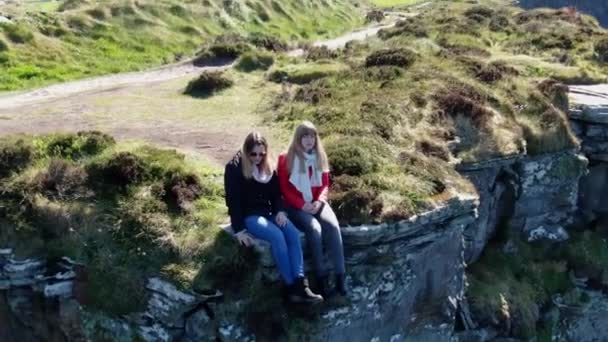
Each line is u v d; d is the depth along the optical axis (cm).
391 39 3238
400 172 1488
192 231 1297
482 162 1880
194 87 2336
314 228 1221
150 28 3741
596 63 3042
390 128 1702
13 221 1341
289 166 1219
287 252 1201
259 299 1256
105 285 1298
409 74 2169
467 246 1970
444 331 1641
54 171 1396
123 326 1295
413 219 1363
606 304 2191
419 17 4066
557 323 2086
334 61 2691
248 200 1220
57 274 1338
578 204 2425
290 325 1273
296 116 1917
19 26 3053
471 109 1948
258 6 4781
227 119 1977
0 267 1348
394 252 1385
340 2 6006
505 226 2150
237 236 1222
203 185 1407
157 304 1268
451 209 1445
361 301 1346
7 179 1402
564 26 3644
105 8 3722
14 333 1430
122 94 2314
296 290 1201
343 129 1656
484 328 1809
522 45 3291
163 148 1596
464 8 4616
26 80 2695
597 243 2295
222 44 3131
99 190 1382
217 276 1238
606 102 2416
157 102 2183
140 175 1398
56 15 3484
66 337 1370
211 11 4256
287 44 3503
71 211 1347
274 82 2461
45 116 1988
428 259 1528
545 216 2245
